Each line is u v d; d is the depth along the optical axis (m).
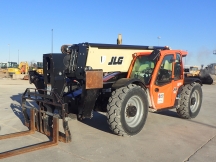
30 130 4.75
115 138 4.53
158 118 6.25
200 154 3.85
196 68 28.80
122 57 5.21
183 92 6.06
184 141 4.47
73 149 3.93
